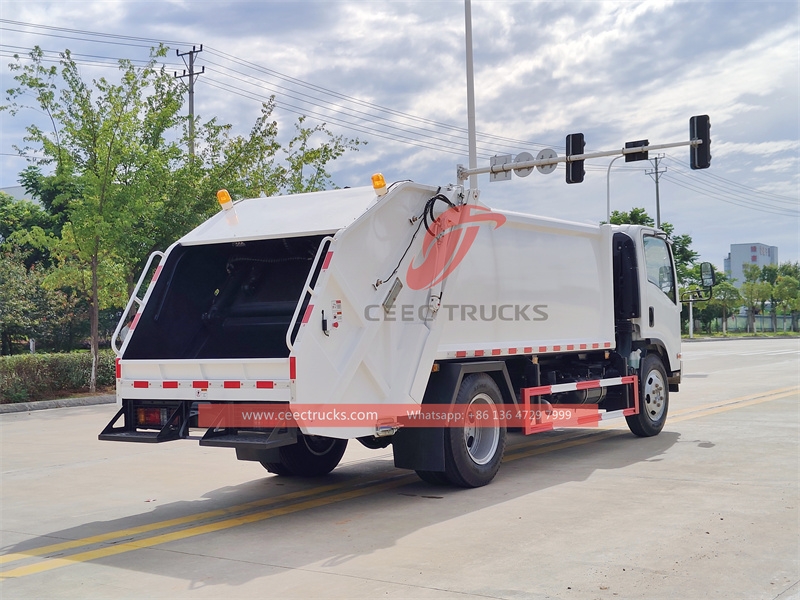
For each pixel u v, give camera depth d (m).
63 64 21.38
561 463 9.82
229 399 7.16
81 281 24.05
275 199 8.56
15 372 19.80
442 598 5.01
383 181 7.76
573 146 18.53
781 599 4.91
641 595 4.99
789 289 82.00
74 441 12.89
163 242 23.16
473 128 21.19
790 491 7.84
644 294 11.89
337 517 7.33
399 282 7.89
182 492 8.70
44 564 6.11
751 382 20.17
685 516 6.92
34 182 41.31
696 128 16.75
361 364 7.43
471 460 8.41
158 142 23.64
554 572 5.47
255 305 8.48
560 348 10.25
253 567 5.83
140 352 8.00
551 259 10.33
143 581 5.60
